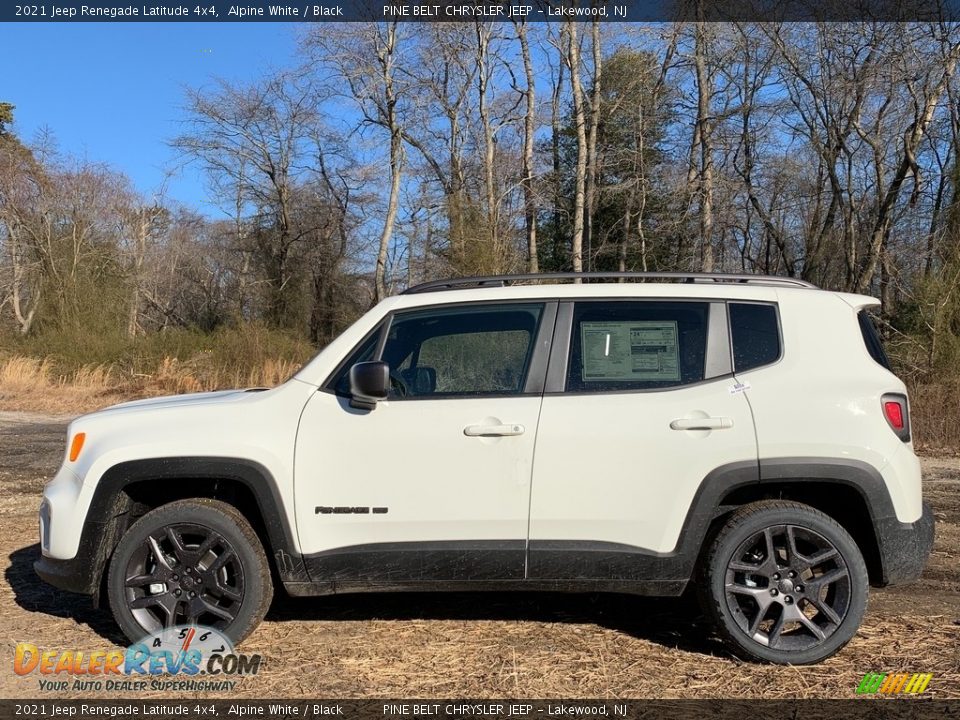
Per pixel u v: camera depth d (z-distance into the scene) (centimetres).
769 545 406
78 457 433
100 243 3538
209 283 4575
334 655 423
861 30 2119
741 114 2700
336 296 4191
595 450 407
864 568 403
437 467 410
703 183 2581
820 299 436
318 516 412
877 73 2127
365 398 414
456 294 441
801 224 2842
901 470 406
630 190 2838
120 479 420
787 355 421
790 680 389
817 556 406
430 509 410
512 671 402
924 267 1891
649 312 430
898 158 2370
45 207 3419
